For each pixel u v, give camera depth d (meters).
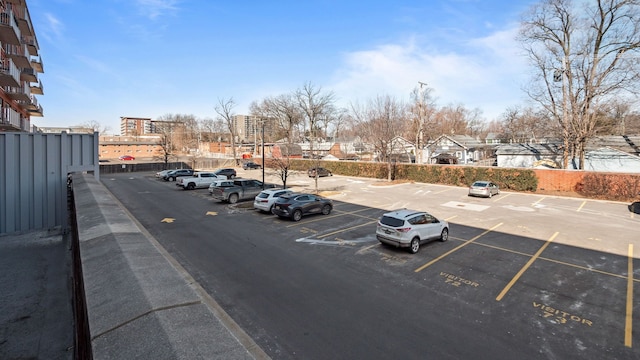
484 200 26.31
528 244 14.18
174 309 3.28
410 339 6.94
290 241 14.22
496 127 113.06
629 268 11.42
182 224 17.00
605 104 30.67
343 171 48.22
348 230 16.19
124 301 3.38
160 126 111.50
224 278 10.06
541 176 31.17
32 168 17.06
